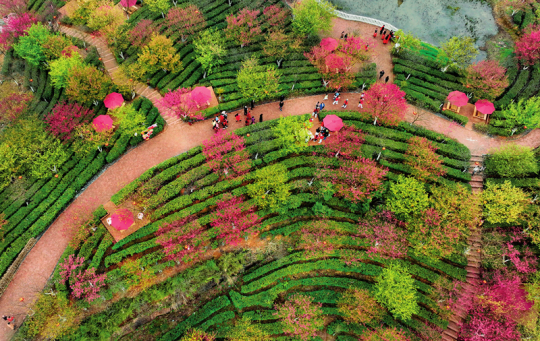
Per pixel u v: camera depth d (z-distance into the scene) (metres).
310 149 45.06
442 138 46.31
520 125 47.12
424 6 63.75
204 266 38.81
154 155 44.91
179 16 53.38
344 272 41.03
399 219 41.03
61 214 41.28
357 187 41.53
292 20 56.22
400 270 37.72
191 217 40.28
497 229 41.25
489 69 47.69
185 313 38.56
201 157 43.75
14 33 53.72
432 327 38.09
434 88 51.00
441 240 37.44
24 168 43.59
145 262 38.06
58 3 61.09
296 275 40.78
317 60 49.69
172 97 44.62
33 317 34.66
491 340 35.62
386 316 38.81
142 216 40.19
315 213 41.56
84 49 54.72
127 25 55.50
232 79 50.88
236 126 47.44
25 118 47.75
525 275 38.31
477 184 43.88
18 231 39.66
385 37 56.16
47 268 38.19
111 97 45.81
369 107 45.38
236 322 38.50
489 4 63.22
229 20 51.91
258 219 41.44
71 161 43.94
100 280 35.72
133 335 37.06
